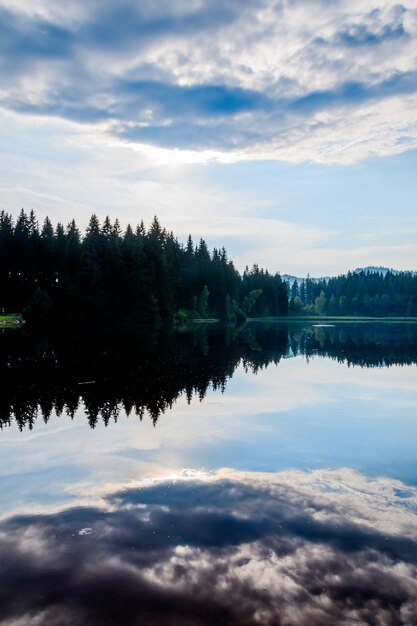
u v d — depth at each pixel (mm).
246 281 120688
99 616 4289
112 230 69750
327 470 8250
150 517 6215
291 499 6848
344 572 4934
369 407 13852
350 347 34656
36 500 6820
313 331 60062
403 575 4879
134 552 5328
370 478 7824
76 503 6707
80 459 8812
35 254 65438
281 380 18734
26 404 13328
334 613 4336
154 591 4648
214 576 4883
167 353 27719
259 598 4543
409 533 5758
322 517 6223
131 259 61156
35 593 4602
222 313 89000
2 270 62844
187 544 5500
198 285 86312
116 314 58062
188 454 9164
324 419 12305
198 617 4281
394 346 35688
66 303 52625
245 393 15805
